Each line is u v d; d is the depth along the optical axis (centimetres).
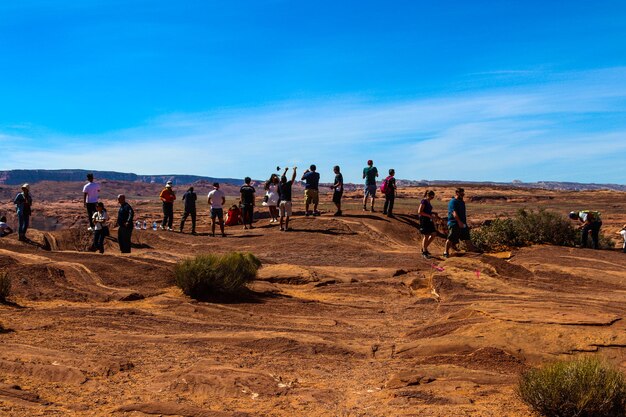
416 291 1262
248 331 830
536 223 2012
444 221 2402
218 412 478
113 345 719
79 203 16562
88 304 1006
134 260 1323
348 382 594
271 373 611
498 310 842
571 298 1008
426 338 766
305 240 1988
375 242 2052
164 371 610
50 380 561
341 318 980
